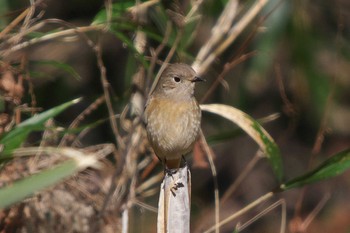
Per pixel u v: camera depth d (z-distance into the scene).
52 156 9.60
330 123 14.82
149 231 13.19
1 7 10.79
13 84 9.45
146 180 11.92
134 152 10.11
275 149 9.95
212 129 14.55
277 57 13.70
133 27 9.92
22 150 8.24
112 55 14.24
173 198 8.73
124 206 9.82
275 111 15.01
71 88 13.74
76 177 9.79
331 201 15.93
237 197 15.57
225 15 11.08
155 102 10.13
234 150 15.99
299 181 9.91
